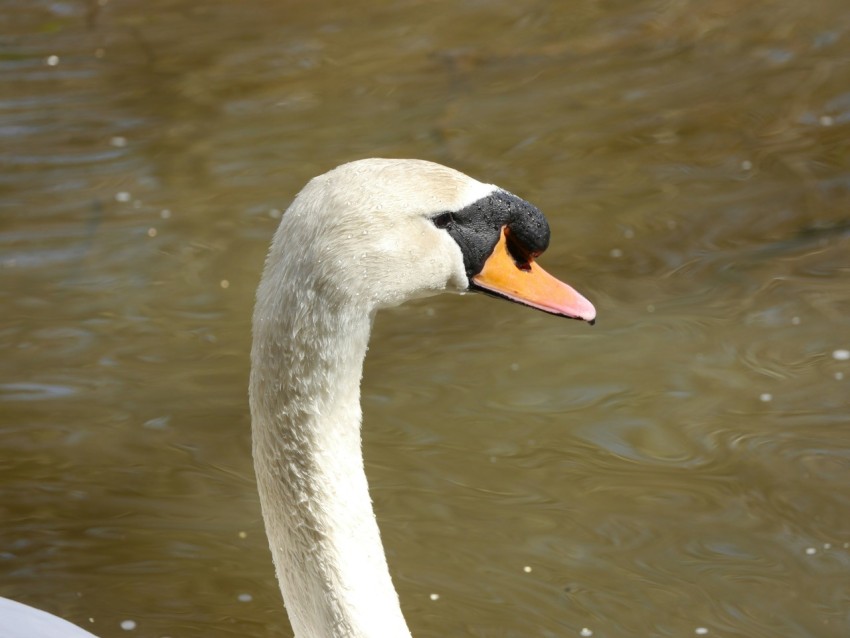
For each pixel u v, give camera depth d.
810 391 10.30
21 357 11.30
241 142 15.34
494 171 14.37
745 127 15.12
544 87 16.50
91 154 15.18
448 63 17.31
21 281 12.55
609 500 9.11
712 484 9.25
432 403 10.41
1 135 15.76
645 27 18.08
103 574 8.49
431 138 15.18
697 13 18.44
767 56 16.91
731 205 13.44
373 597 5.36
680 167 14.31
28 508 9.17
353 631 5.34
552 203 13.65
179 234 13.30
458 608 8.05
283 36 18.62
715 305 11.68
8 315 11.97
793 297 11.70
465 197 5.46
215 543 8.80
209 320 11.81
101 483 9.49
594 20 18.47
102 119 16.11
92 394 10.72
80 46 18.47
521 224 5.57
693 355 10.93
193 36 18.72
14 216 13.80
